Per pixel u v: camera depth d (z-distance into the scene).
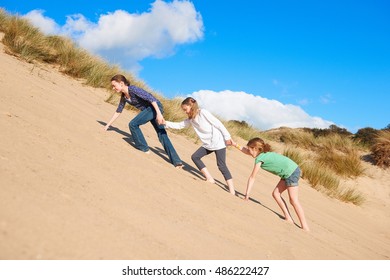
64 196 2.57
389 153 13.92
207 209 3.72
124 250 2.21
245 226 3.68
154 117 5.36
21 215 2.08
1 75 5.81
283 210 5.07
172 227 2.85
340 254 4.08
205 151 5.33
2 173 2.53
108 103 8.84
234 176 7.31
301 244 3.84
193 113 5.28
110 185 3.22
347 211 9.23
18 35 9.90
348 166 13.22
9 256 1.75
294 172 4.96
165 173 4.51
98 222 2.40
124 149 4.86
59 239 2.03
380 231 8.27
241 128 15.50
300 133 16.61
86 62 10.53
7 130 3.51
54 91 6.81
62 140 3.98
